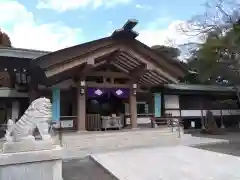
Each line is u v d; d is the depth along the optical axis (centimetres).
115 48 977
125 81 1220
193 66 1727
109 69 1180
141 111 1394
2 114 1118
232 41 1359
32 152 452
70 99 1147
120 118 1180
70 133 975
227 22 1434
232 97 1828
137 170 576
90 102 1328
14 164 435
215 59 1516
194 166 604
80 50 909
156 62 1062
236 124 1819
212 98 1753
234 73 1584
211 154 750
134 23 938
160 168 590
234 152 812
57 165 476
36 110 485
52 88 1091
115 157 727
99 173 586
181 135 1170
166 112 1500
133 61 1077
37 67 898
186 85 1667
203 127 1521
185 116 1598
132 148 884
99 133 978
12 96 1098
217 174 532
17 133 461
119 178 517
